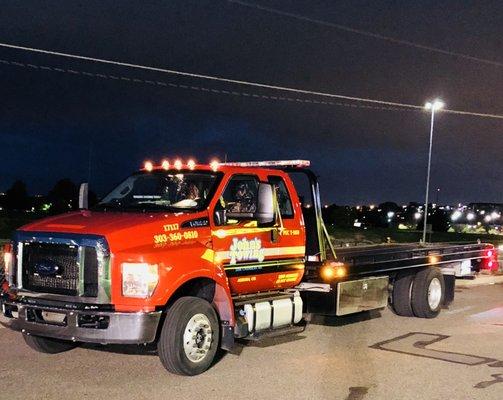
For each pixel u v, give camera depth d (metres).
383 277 10.19
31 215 30.16
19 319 6.81
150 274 6.51
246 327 7.65
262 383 6.81
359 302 9.62
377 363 7.79
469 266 12.67
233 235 7.70
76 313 6.44
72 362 7.48
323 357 8.04
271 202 7.53
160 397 6.25
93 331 6.41
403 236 30.75
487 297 14.07
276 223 8.30
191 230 7.20
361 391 6.59
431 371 7.43
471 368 7.59
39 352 7.88
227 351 8.22
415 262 10.95
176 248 6.91
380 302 10.11
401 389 6.69
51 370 7.13
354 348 8.59
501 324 10.54
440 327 10.22
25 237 6.84
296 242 8.63
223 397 6.29
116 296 6.46
